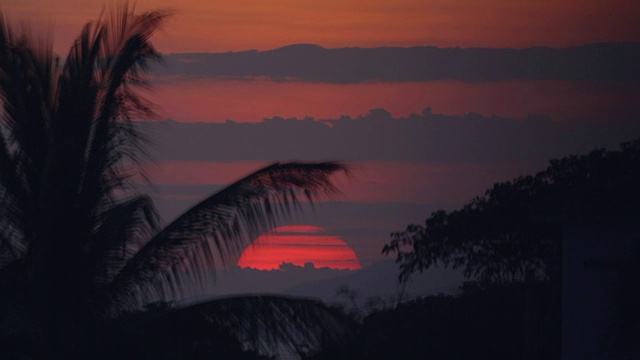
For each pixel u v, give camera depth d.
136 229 49.12
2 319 47.59
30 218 49.25
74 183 48.00
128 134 49.97
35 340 48.06
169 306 51.00
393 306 79.31
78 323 48.78
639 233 48.56
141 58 49.50
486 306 76.88
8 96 48.91
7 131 49.31
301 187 49.81
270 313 49.12
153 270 49.34
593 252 50.12
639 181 51.91
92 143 49.41
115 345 48.34
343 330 50.44
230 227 49.50
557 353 54.75
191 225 49.31
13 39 49.47
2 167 49.19
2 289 47.88
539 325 56.91
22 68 49.34
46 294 48.06
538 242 85.19
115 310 49.75
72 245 48.22
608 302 48.62
